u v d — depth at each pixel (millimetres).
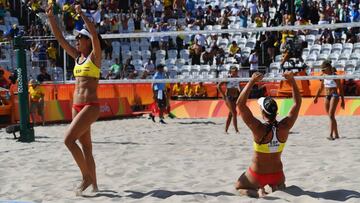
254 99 21047
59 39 7305
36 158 10781
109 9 28156
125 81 13609
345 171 8445
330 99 13117
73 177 8680
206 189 7488
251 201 6516
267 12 27609
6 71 21047
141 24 28172
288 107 20172
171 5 29203
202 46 26016
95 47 7000
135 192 7465
